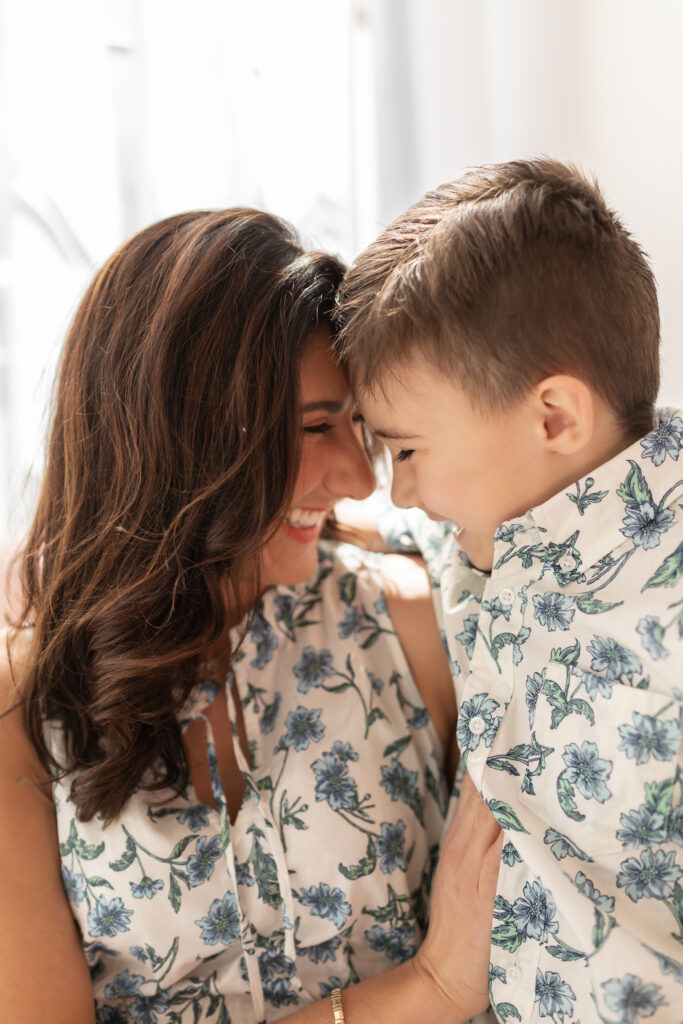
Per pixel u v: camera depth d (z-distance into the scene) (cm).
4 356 151
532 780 84
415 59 163
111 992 99
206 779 103
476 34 158
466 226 85
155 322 96
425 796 106
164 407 96
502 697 89
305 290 97
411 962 95
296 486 101
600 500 87
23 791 98
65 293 155
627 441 90
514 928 86
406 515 123
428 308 85
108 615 97
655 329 91
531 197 85
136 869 95
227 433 97
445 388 87
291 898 95
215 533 97
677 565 81
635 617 80
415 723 106
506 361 84
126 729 96
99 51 152
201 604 99
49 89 151
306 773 99
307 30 161
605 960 76
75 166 154
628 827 79
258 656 104
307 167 164
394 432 91
